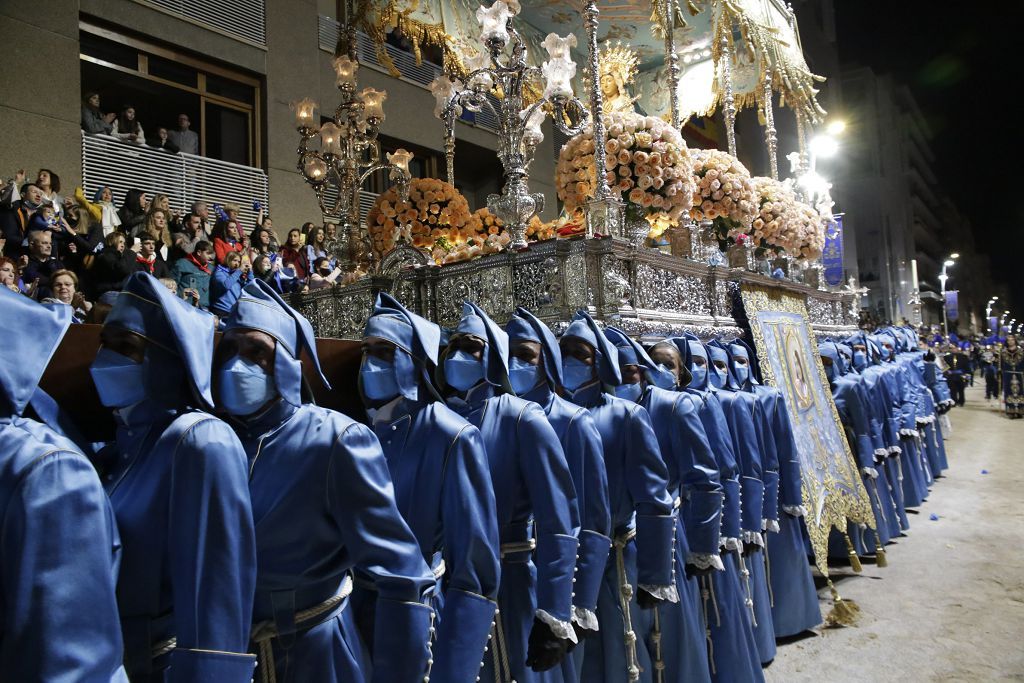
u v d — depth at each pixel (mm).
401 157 6723
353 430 1958
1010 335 19797
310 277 7254
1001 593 5844
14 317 1559
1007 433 16141
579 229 5656
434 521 2467
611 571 3594
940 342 23734
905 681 4340
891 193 46844
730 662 4047
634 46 9961
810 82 9898
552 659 2617
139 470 1779
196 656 1581
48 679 1336
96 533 1475
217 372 1902
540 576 2717
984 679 4328
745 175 6457
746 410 4695
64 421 1839
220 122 12344
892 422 8148
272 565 1872
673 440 4016
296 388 1948
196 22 11609
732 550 4176
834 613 5492
